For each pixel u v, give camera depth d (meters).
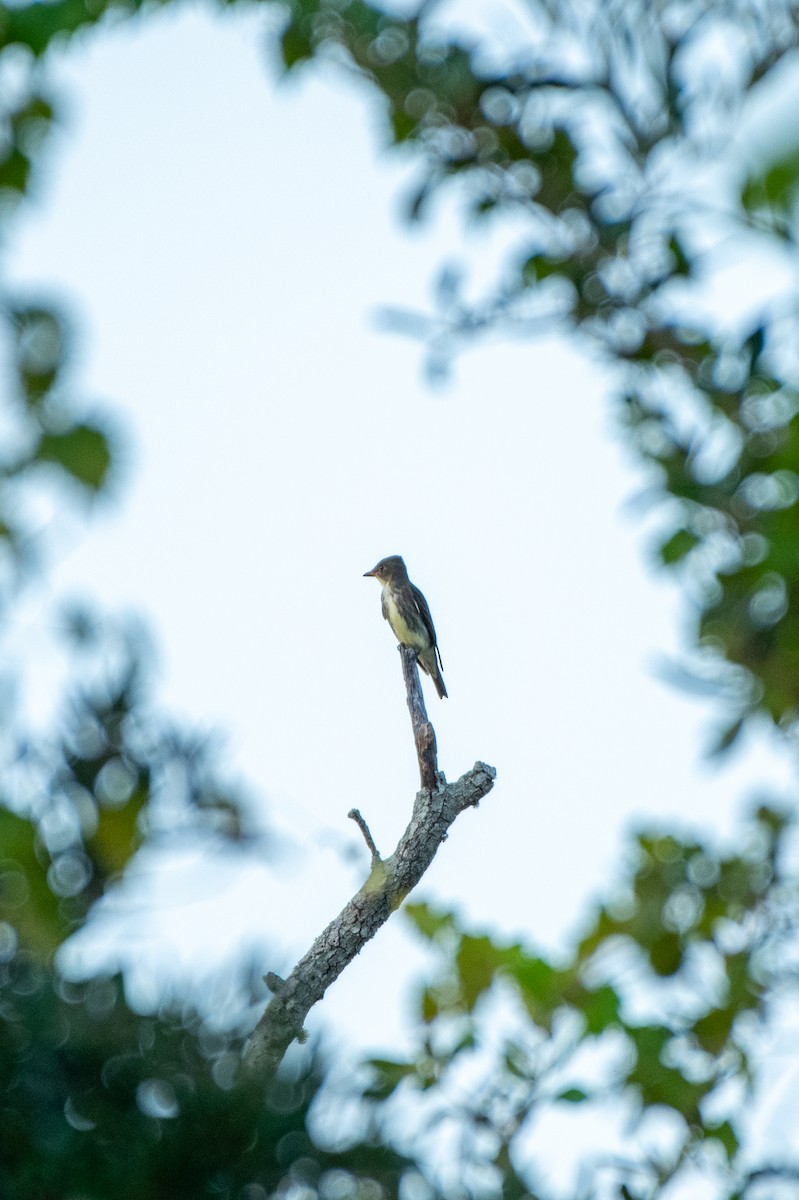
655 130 12.12
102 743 4.12
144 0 12.08
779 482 9.07
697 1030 12.91
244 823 4.14
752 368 10.52
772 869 13.65
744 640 9.43
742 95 11.09
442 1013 12.42
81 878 4.08
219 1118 3.97
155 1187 3.89
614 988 12.84
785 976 13.38
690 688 9.36
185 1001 4.05
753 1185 11.23
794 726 9.74
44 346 6.57
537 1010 12.52
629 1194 11.34
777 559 9.05
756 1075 12.51
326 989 7.78
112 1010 3.98
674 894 13.72
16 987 3.91
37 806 4.09
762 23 10.94
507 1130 11.07
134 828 4.10
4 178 8.69
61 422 6.50
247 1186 4.04
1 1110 3.80
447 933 13.07
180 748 4.16
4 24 9.24
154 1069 3.97
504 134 13.40
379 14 13.56
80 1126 3.89
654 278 12.42
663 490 10.92
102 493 6.55
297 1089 4.14
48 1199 3.78
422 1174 4.25
